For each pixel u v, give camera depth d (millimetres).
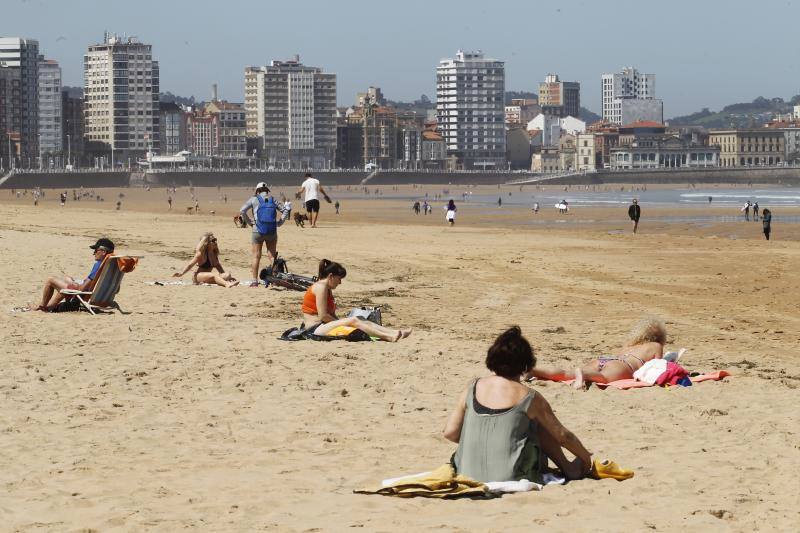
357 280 35312
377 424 14125
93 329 22422
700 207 172250
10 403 15188
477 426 10758
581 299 31250
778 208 163125
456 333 23672
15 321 23406
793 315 28453
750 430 13789
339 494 10594
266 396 15922
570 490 10648
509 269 40125
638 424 14211
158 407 15078
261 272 31875
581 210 160875
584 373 16875
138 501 10344
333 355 19438
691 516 9820
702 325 26359
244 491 10734
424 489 10375
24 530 9422
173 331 22406
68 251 42094
